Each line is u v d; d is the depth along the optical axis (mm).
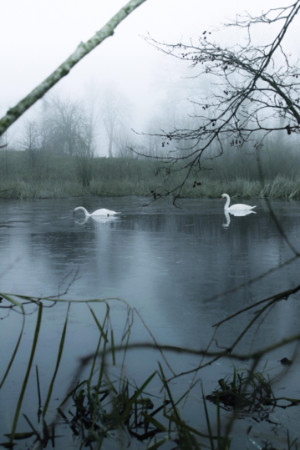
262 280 8133
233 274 8672
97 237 13797
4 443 3293
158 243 12547
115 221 17984
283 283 7902
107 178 35906
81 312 6398
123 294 7336
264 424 3477
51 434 3385
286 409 3666
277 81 3295
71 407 3783
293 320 5961
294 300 6852
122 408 3543
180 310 6469
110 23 1087
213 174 30344
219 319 6070
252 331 5586
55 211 22172
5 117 999
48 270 9172
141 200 28078
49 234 14523
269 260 9977
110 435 3326
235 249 11406
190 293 7363
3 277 8570
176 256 10594
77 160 36344
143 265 9609
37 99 1020
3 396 4008
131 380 4203
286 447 3148
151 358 4746
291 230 14641
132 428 3461
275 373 4262
